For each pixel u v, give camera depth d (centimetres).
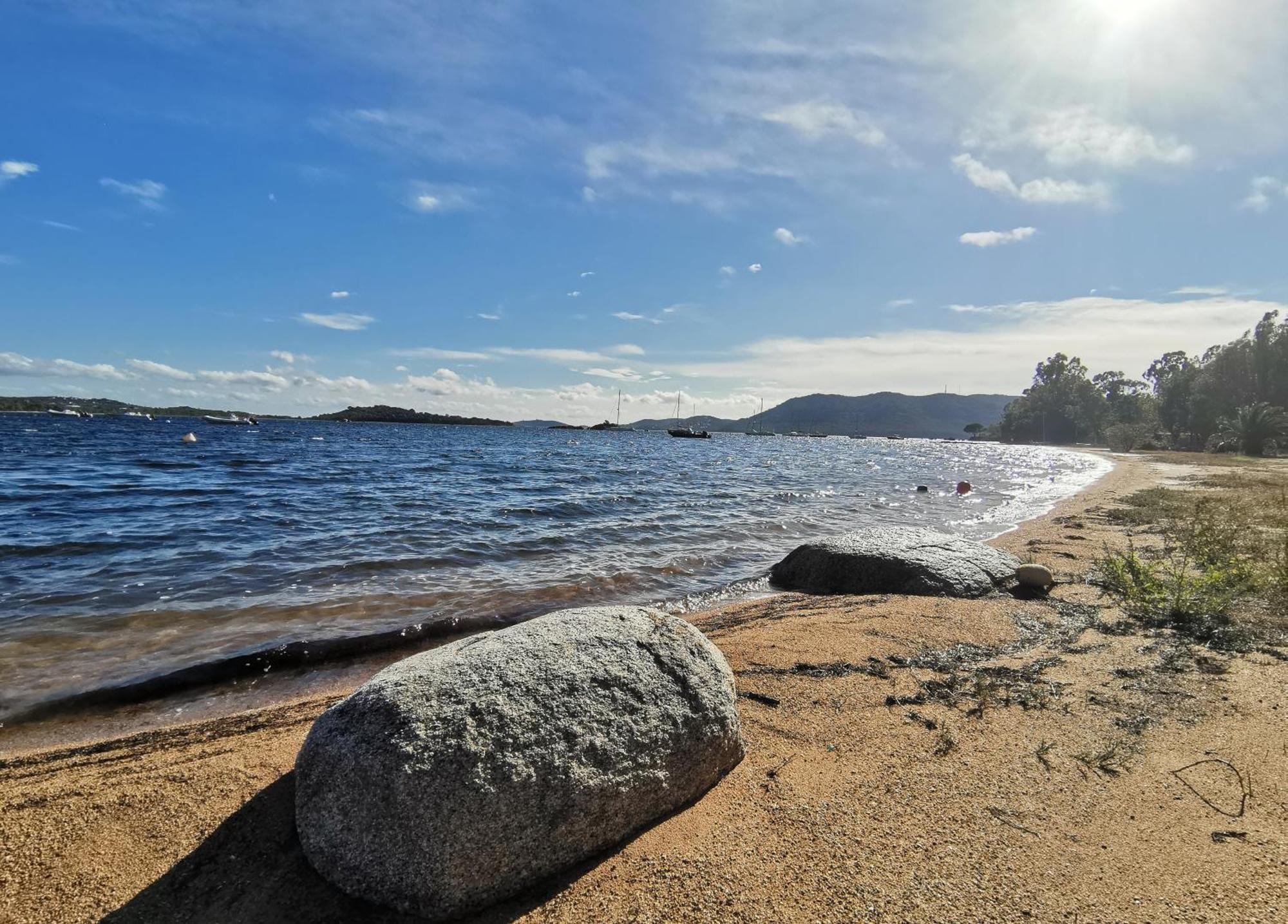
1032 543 1114
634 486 2239
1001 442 12750
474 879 250
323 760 266
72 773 354
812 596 805
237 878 266
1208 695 441
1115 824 299
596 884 265
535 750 272
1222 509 1393
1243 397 6706
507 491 1933
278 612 683
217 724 427
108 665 536
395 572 867
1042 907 247
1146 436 7288
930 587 771
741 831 298
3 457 2683
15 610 660
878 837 292
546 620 345
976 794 326
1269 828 291
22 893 256
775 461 4569
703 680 346
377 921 246
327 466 2764
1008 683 475
